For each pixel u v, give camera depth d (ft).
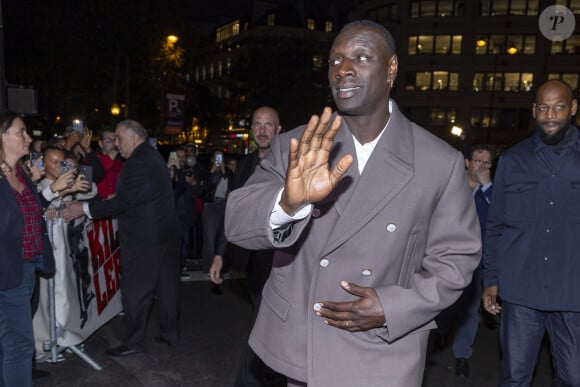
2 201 9.61
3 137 10.23
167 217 14.38
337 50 5.06
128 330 14.47
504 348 10.08
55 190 12.42
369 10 166.40
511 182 9.98
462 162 5.27
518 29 146.20
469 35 148.77
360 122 5.20
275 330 5.44
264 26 210.59
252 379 11.30
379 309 4.78
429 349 15.83
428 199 5.08
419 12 152.97
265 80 122.52
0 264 9.60
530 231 9.67
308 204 4.50
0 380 10.32
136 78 73.67
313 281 5.13
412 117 154.81
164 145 47.85
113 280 16.34
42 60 67.31
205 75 245.24
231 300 19.94
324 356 5.10
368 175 5.05
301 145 4.31
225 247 12.43
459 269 5.07
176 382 12.81
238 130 175.22
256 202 4.78
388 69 5.13
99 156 22.03
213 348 15.06
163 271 14.78
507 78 148.25
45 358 13.55
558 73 145.07
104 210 13.47
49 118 79.30
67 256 13.29
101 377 12.93
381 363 5.05
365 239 5.04
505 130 147.95
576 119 143.43
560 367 9.67
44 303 13.32
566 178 9.43
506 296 9.86
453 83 151.23
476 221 5.30
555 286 9.37
